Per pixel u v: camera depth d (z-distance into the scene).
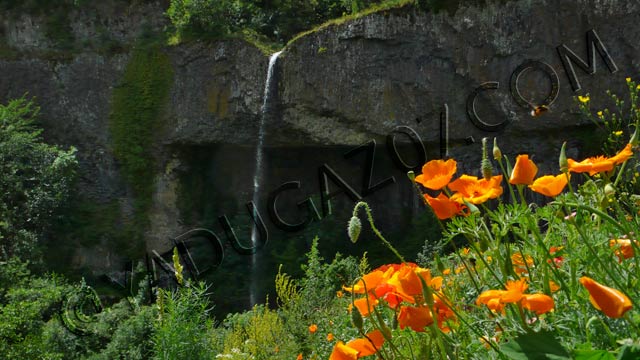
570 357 1.13
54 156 25.23
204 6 24.39
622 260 1.61
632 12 17.69
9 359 10.37
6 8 26.92
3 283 13.12
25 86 26.66
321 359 3.98
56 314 12.26
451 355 1.48
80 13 26.48
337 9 28.20
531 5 18.83
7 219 22.34
